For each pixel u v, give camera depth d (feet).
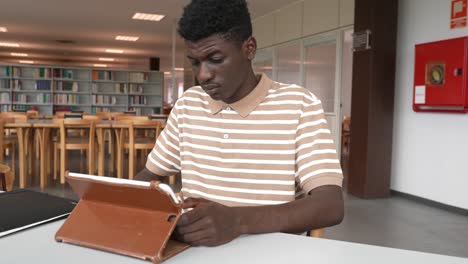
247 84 3.55
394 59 15.98
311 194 3.18
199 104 3.82
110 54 48.98
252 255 2.43
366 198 15.90
